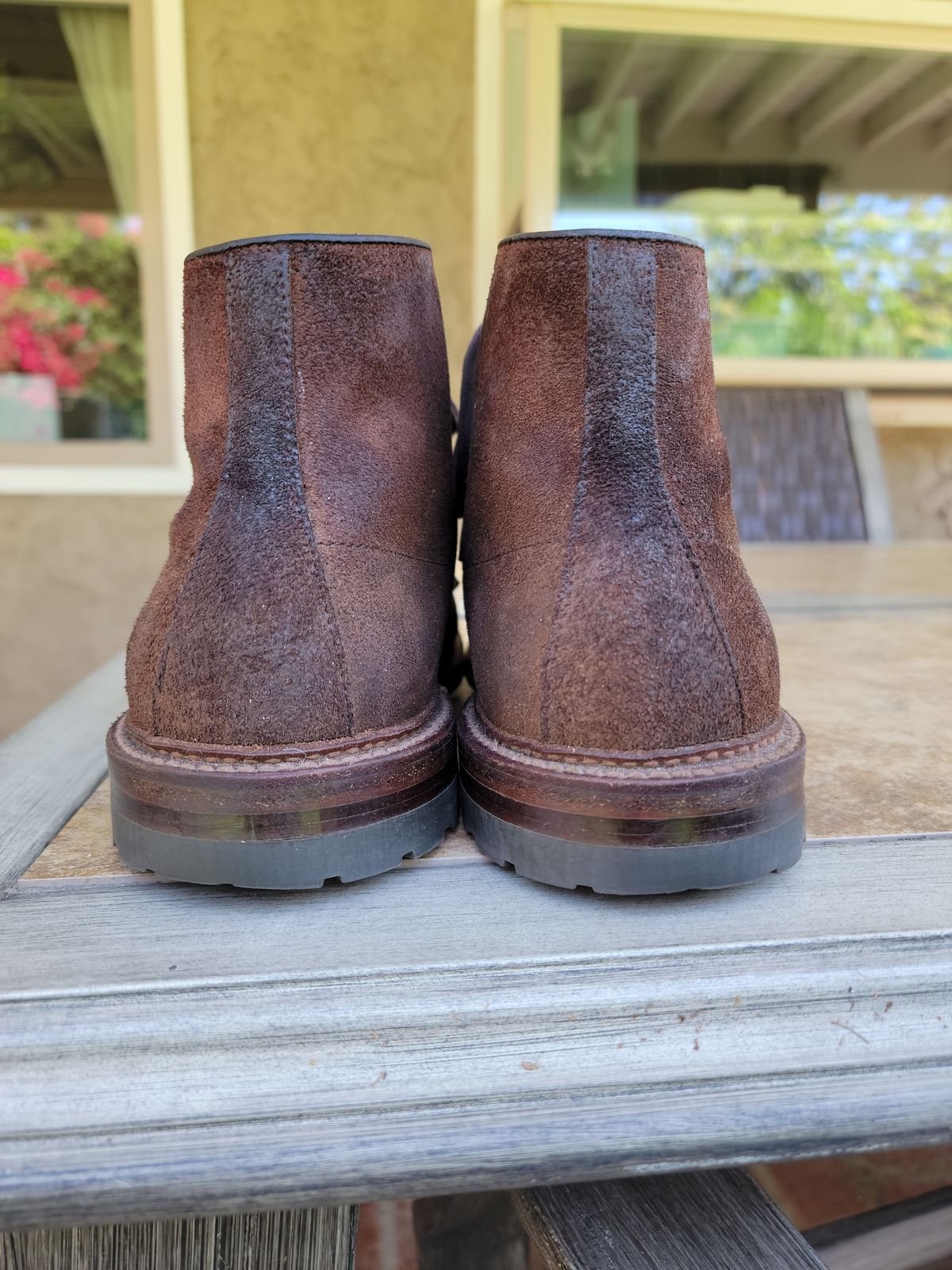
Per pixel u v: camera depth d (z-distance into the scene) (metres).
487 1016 0.40
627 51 2.19
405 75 2.07
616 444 0.48
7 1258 0.45
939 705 0.85
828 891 0.49
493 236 2.19
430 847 0.51
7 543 2.21
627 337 0.48
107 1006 0.39
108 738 0.52
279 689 0.46
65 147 2.10
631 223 2.33
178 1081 0.38
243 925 0.45
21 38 2.02
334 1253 0.46
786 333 2.46
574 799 0.45
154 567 2.27
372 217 2.14
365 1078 0.39
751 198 2.35
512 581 0.51
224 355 0.49
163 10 1.97
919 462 2.62
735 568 0.50
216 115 2.04
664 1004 0.41
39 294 2.17
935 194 2.40
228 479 0.49
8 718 2.29
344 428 0.50
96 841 0.56
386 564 0.52
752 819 0.46
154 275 2.15
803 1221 1.05
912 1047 0.41
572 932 0.44
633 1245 0.45
